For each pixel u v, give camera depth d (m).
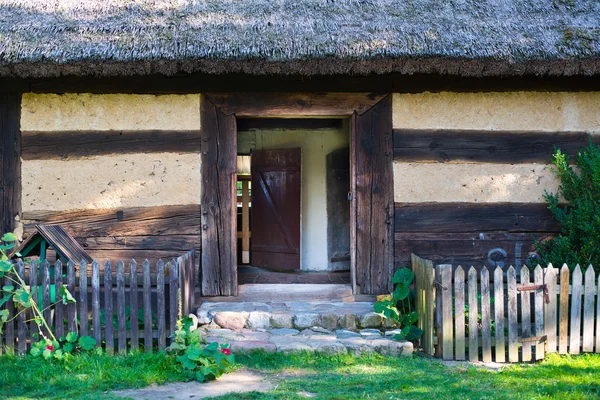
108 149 6.38
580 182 6.18
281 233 8.84
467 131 6.43
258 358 5.21
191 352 4.69
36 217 6.36
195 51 5.57
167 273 5.51
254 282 7.73
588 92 6.45
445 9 6.39
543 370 4.91
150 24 5.91
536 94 6.44
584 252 5.88
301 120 8.95
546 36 5.86
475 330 5.30
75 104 6.37
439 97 6.42
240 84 6.39
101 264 6.34
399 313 5.80
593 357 5.25
